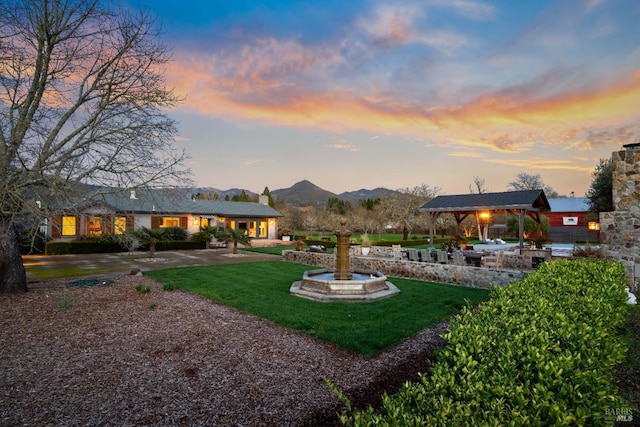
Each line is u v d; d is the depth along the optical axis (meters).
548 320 2.74
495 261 11.88
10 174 6.77
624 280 5.61
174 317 5.85
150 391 3.25
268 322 5.57
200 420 2.76
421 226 34.78
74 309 6.32
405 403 1.55
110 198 19.64
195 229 24.55
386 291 7.54
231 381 3.47
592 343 2.22
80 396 3.14
